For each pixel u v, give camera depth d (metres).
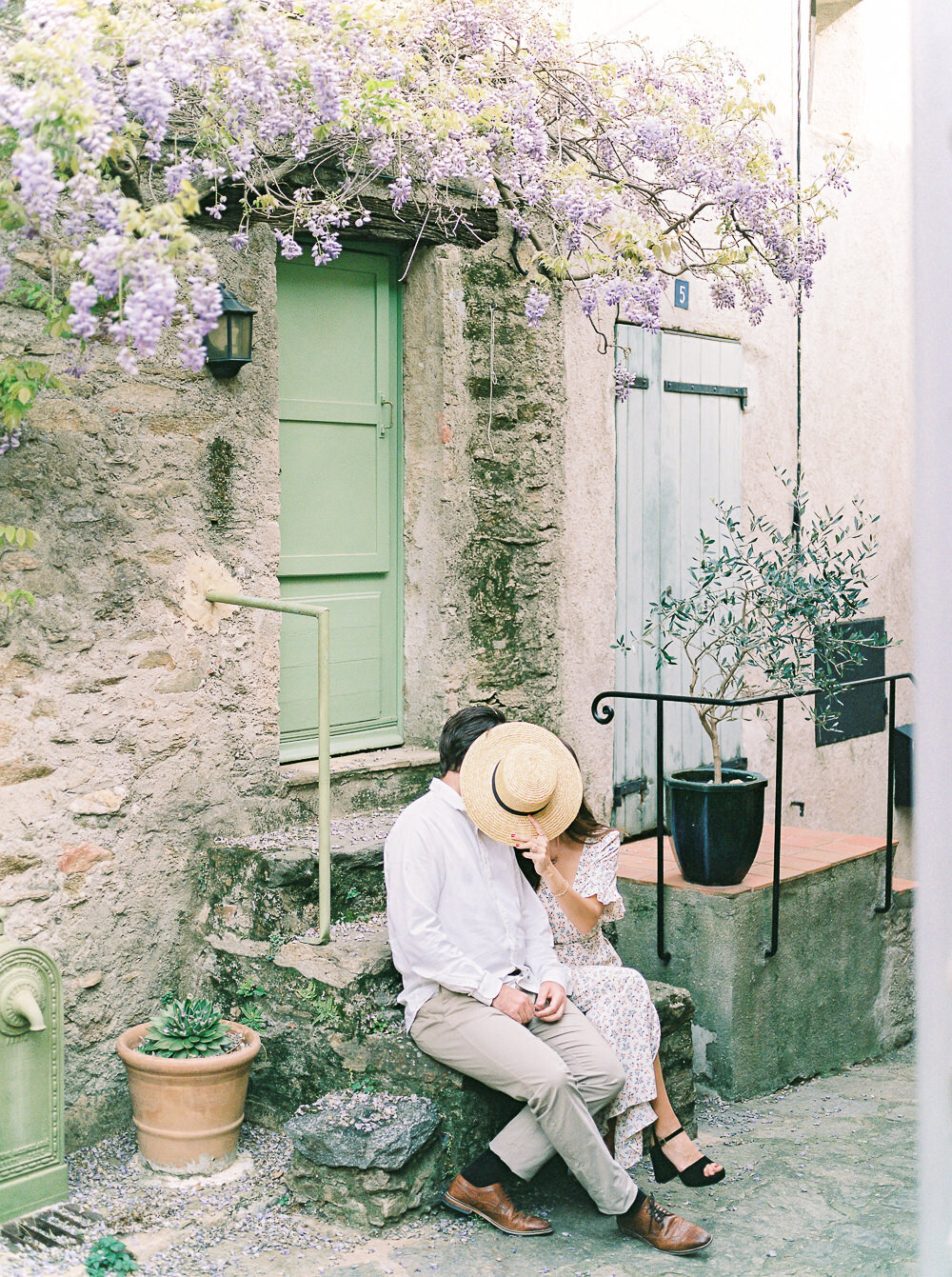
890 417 7.75
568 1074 3.18
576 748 5.33
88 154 2.87
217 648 4.05
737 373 6.36
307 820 4.37
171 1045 3.45
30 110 2.76
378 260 4.75
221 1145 3.49
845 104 7.34
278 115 3.39
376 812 4.60
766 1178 3.74
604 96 4.85
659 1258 3.18
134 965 3.85
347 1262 3.07
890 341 7.71
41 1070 3.20
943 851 1.58
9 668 3.53
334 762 4.61
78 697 3.69
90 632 3.71
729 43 6.22
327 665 3.71
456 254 4.76
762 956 4.63
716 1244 3.27
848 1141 4.09
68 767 3.67
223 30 3.18
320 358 4.57
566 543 5.25
